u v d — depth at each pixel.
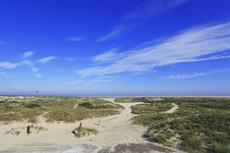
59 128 20.98
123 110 45.50
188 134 12.81
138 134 16.27
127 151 10.98
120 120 28.88
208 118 15.84
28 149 12.25
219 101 56.66
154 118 22.64
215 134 11.88
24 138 15.91
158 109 43.66
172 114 23.36
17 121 20.03
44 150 11.92
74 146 12.83
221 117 15.59
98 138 15.87
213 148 10.05
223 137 11.27
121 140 14.39
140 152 10.60
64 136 16.64
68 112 28.11
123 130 19.20
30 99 63.19
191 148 10.30
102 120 28.67
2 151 11.80
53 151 11.66
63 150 11.86
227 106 38.75
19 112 23.39
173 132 14.05
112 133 17.95
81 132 17.69
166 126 16.12
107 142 13.95
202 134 12.64
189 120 16.31
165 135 13.73
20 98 64.25
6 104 41.22
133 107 50.38
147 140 13.66
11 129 17.42
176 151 10.43
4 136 15.67
